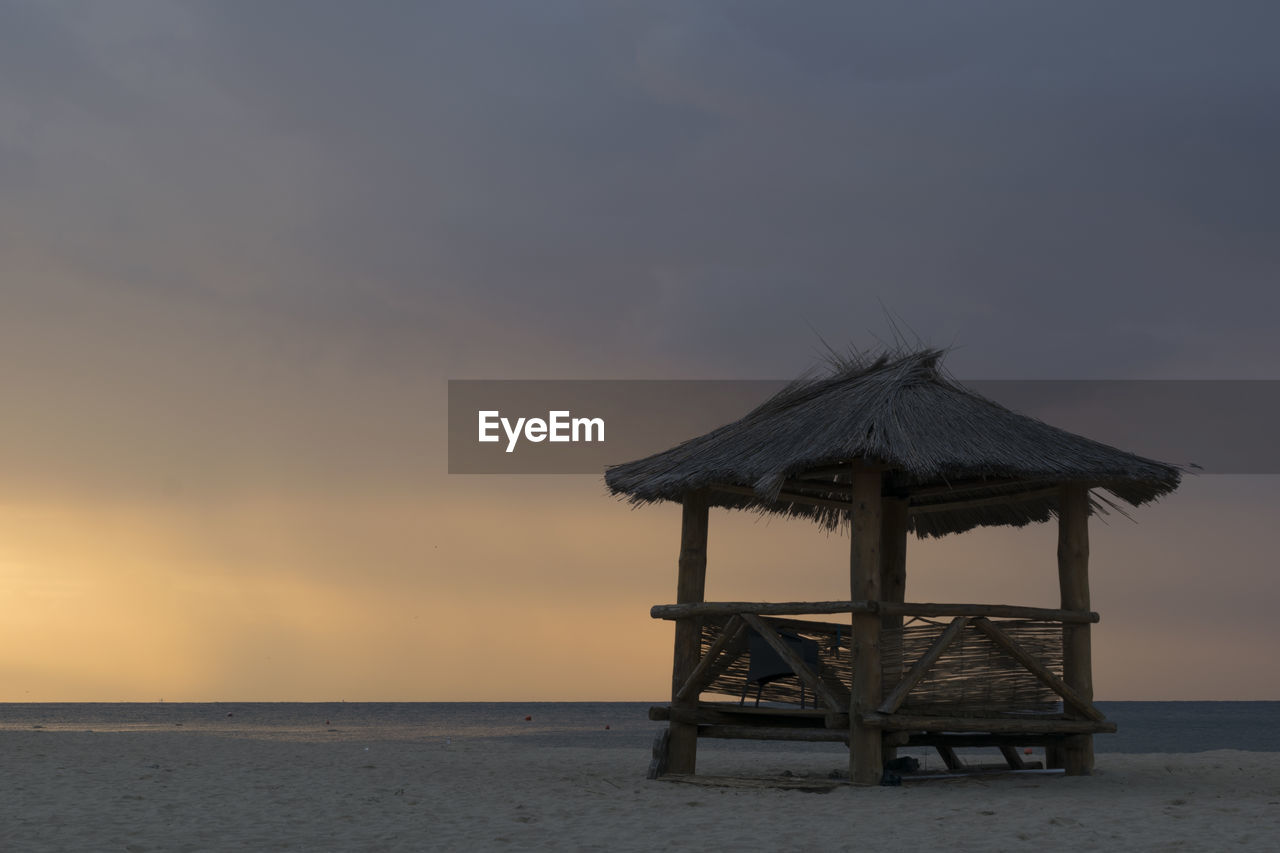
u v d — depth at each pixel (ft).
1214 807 28.78
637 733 149.48
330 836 25.38
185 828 26.40
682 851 23.00
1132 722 261.03
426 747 71.31
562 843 24.20
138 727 150.92
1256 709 483.10
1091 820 26.43
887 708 31.68
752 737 36.24
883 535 40.22
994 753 61.77
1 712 309.22
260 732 125.59
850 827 25.77
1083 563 34.94
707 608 34.58
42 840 24.31
